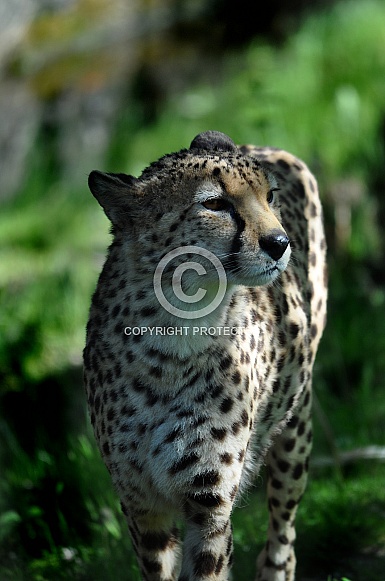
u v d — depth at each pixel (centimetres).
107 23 3491
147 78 3578
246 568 1385
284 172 1373
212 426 1077
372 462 1661
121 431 1088
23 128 3412
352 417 1805
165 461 1080
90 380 1131
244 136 2964
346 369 2011
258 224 1068
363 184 2658
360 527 1448
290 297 1251
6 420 1808
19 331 2186
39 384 1939
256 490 1565
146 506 1116
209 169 1077
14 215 3172
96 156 3447
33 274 2636
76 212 3061
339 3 3519
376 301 2231
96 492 1514
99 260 2708
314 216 1391
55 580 1368
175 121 3266
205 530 1093
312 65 3138
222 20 3697
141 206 1109
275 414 1241
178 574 1162
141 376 1079
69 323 2283
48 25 3428
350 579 1343
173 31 3606
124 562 1363
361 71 3067
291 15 3653
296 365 1260
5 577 1373
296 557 1408
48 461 1574
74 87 3456
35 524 1502
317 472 1658
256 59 3384
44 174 3416
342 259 2495
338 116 2859
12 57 3378
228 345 1085
